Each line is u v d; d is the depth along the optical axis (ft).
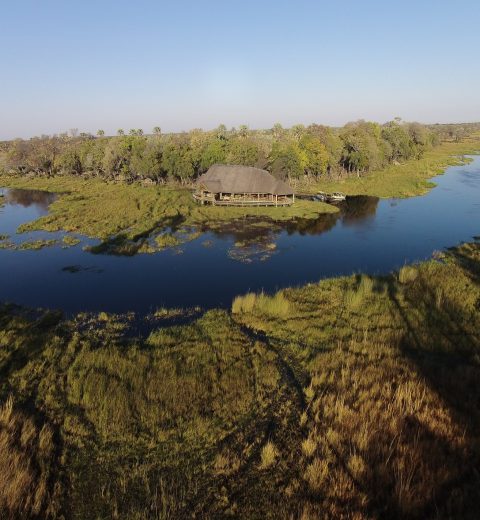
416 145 404.77
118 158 287.89
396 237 145.89
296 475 39.14
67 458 41.93
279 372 57.77
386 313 76.38
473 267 104.83
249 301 81.82
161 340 67.87
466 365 56.39
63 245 134.21
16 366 59.67
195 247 133.28
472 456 39.24
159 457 41.98
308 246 135.95
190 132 468.75
